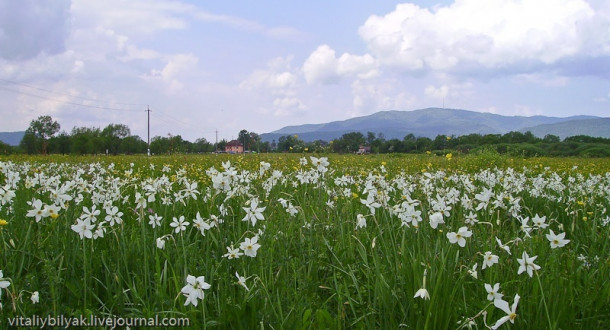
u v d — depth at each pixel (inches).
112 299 146.9
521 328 136.7
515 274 164.2
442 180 408.2
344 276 175.9
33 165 586.9
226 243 194.5
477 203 257.1
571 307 145.6
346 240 205.6
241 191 251.0
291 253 195.8
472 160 726.5
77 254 169.5
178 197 229.8
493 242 182.4
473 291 156.4
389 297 146.3
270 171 438.0
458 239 150.6
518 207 212.2
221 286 147.8
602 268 166.4
